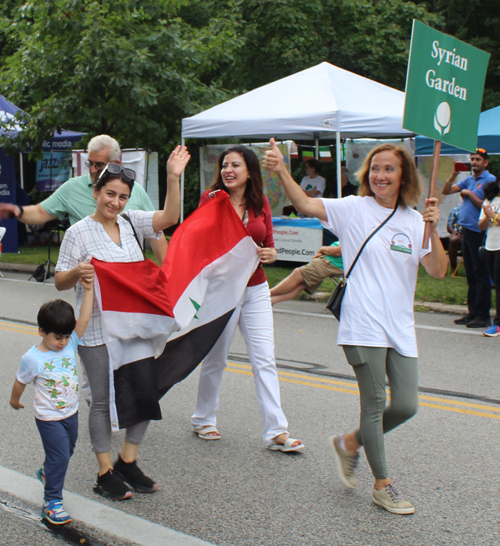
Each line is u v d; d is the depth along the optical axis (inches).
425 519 138.4
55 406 136.8
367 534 132.0
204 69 677.3
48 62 579.2
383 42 882.1
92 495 150.3
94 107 590.2
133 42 583.8
